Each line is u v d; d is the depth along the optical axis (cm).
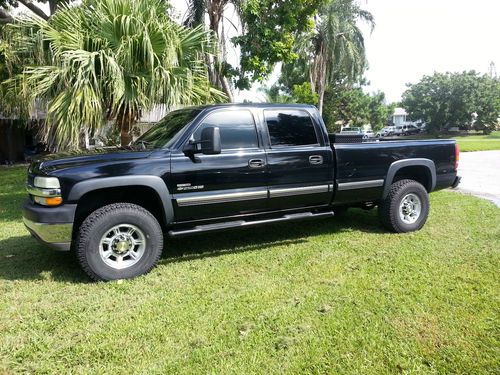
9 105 900
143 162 414
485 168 1384
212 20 1101
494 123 5403
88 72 634
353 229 595
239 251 501
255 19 1052
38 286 396
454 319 318
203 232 451
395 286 383
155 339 300
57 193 387
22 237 567
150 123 769
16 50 744
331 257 471
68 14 702
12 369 267
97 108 643
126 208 411
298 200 499
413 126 6078
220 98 826
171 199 426
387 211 560
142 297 371
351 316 327
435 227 592
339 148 511
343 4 2492
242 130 465
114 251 413
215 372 259
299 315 331
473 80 5353
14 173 1389
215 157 443
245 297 367
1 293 380
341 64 2636
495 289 371
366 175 531
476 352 275
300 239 546
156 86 659
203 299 364
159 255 431
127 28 654
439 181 585
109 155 416
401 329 305
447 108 5475
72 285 399
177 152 430
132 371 263
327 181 508
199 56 796
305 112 505
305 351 280
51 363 272
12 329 315
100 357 279
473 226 590
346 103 4775
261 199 472
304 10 1117
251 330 310
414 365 263
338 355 276
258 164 464
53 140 703
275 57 1079
